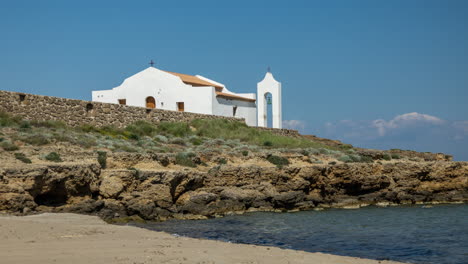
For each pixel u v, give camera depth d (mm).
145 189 32750
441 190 50156
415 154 69250
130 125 49938
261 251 20344
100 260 16484
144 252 18172
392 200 47312
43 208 27547
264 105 78188
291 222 33344
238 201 37688
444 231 30531
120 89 69062
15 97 39812
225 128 60031
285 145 58031
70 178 29031
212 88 65312
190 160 39938
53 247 18141
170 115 56406
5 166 26984
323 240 27125
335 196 45156
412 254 23844
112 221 29953
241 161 43469
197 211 35062
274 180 40938
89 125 45062
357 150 68500
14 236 19750
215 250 19688
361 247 25375
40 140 34281
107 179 31188
